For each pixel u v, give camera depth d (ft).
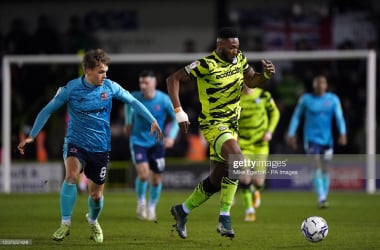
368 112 214.90
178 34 268.82
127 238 113.09
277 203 186.80
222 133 101.45
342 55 217.77
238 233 120.98
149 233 120.37
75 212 159.74
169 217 150.92
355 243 107.65
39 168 225.76
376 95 251.19
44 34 261.85
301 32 260.83
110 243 106.63
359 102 249.96
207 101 103.24
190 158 240.73
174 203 185.06
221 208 102.17
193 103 244.01
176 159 240.53
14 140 241.55
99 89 101.65
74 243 106.22
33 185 225.76
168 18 268.82
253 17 262.88
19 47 262.06
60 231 102.12
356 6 259.60
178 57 219.61
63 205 102.17
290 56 219.20
